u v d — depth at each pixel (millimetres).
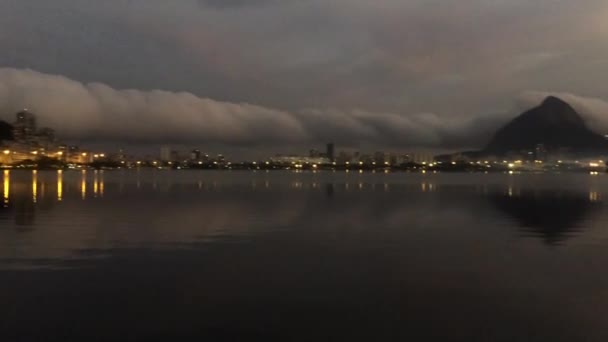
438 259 21062
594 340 12156
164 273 18375
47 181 117250
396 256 21719
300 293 15852
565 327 12930
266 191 76312
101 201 53312
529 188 90188
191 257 21344
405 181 134750
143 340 12094
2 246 23750
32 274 18109
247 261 20562
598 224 33219
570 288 16469
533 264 20109
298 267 19469
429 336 12367
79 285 16656
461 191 77688
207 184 105375
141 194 66688
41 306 14484
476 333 12547
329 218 36469
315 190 79812
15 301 14914
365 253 22375
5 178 140875
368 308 14391
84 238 26328
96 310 14164
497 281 17375
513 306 14578
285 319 13484
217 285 16750
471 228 31031
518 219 36250
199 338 12227
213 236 27344
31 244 24359
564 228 31109
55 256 21391
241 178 163000
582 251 23000
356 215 38719
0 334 12430
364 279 17594
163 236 27250
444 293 15906
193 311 14094
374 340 12125
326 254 22109
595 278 17797
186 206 46906
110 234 27875
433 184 110938
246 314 13859
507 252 22750
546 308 14391
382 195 65812
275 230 29859
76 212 40469
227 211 41844
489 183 120188
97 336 12320
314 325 13047
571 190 82188
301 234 28219
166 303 14797
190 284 16875
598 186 100750
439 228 31031
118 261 20422
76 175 187000
